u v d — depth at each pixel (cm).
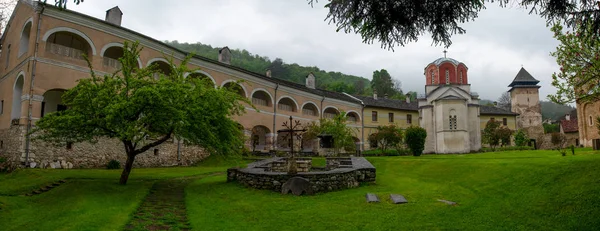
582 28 594
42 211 963
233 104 1452
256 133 3572
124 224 776
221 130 1367
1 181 1527
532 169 1152
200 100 1278
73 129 1255
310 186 1076
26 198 1149
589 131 2958
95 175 1622
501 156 2073
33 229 761
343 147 3111
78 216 835
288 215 846
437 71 4519
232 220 817
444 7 612
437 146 3878
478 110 4047
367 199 975
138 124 1181
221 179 1527
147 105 1198
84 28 2123
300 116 3600
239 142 1455
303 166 1734
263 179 1172
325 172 1157
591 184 868
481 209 848
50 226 768
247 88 3094
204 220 818
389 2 615
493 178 1184
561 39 1085
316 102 3825
